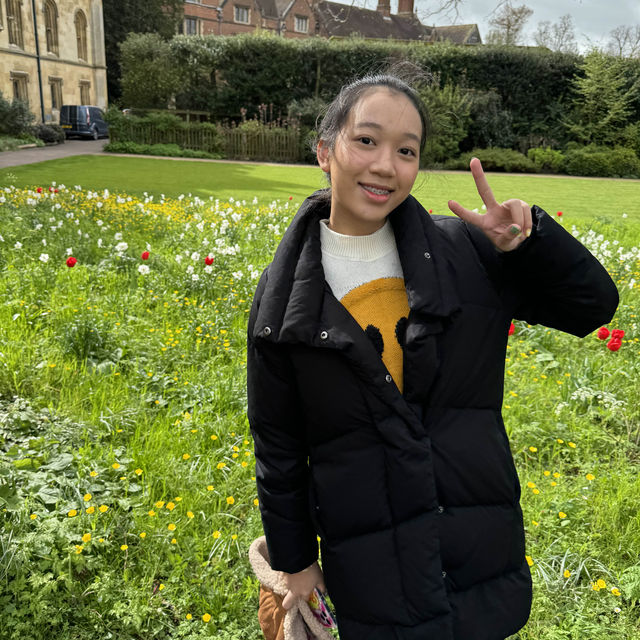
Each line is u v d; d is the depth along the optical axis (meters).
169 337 4.73
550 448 3.52
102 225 8.59
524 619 1.38
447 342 1.32
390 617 1.29
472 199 15.40
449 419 1.34
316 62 29.55
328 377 1.30
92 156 24.38
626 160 26.69
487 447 1.35
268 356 1.34
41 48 36.56
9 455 2.84
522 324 5.35
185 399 3.87
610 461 3.44
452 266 1.36
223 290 5.93
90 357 4.32
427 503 1.29
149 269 6.02
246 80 29.78
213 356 4.62
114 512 2.75
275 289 1.33
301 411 1.38
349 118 1.27
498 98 28.73
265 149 28.36
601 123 27.73
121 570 2.47
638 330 5.23
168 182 16.48
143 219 9.38
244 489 2.98
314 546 1.48
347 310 1.33
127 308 5.31
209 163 24.39
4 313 4.81
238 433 3.51
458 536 1.31
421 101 1.32
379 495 1.31
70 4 39.62
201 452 3.29
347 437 1.33
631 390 4.19
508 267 1.40
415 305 1.28
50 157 23.03
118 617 2.22
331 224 1.42
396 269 1.41
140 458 3.13
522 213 1.26
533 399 4.01
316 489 1.37
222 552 2.54
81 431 3.34
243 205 11.87
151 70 29.61
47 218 8.27
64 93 39.62
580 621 2.26
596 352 4.96
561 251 1.29
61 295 5.43
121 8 48.38
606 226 11.17
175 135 28.41
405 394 1.33
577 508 2.91
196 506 2.82
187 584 2.42
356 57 28.98
